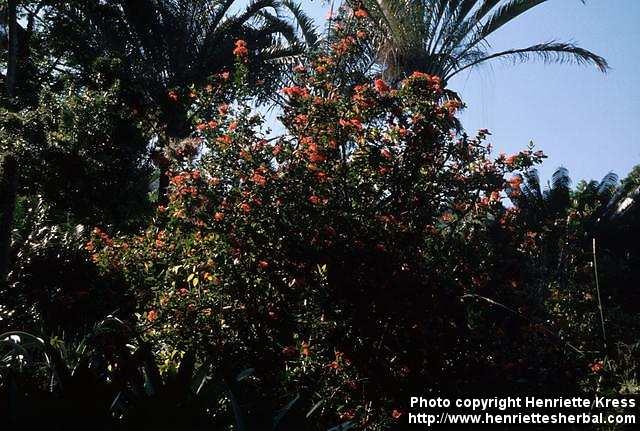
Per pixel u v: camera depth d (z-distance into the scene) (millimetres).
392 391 6340
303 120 7582
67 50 18250
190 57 16922
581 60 14820
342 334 6344
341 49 8602
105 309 7887
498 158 7738
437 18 14180
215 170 7453
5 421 1527
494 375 6820
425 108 7426
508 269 7547
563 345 8180
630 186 22344
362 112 7461
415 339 6527
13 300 8883
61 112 13281
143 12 16516
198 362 6113
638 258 20812
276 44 17078
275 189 7066
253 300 6707
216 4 17547
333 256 6641
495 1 14320
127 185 13523
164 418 1729
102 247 9250
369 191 7086
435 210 7320
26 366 3836
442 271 7051
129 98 14477
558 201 19531
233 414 1993
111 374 2135
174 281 7379
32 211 12734
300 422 2006
